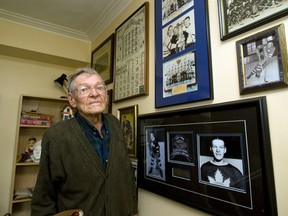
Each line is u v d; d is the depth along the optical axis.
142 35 1.45
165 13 1.25
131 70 1.55
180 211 1.03
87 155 0.91
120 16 1.85
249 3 0.79
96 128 1.03
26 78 2.29
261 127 0.70
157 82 1.25
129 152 1.48
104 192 0.90
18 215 2.02
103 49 2.08
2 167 2.03
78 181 0.89
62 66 2.54
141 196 1.33
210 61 0.93
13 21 2.05
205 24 0.97
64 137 0.93
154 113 1.25
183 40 1.09
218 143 0.86
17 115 2.16
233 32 0.83
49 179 0.96
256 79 0.74
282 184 0.65
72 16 2.05
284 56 0.67
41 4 1.86
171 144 1.11
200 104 0.98
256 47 0.75
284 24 0.69
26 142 2.17
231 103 0.81
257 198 0.71
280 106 0.68
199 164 0.94
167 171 1.12
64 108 2.25
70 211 0.75
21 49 2.07
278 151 0.67
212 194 0.87
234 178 0.79
